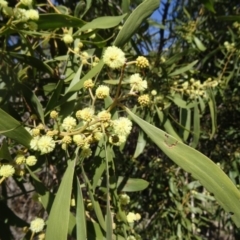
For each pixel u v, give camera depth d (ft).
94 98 0.55
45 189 0.62
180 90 1.12
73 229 0.61
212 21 1.69
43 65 0.79
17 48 0.92
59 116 0.66
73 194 0.60
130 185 0.75
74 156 0.55
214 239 2.06
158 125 1.09
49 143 0.53
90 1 0.99
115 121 0.51
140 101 0.53
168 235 1.55
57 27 0.80
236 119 1.74
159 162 1.61
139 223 1.65
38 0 1.07
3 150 0.56
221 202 0.47
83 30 0.78
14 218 0.77
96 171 0.64
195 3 1.71
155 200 1.61
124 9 0.94
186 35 1.48
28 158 0.58
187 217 1.63
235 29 1.59
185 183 1.62
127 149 1.62
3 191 0.94
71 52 0.84
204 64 1.60
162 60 1.25
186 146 0.48
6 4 0.68
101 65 0.65
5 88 0.73
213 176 0.47
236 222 0.46
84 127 0.52
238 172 1.59
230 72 1.43
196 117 1.07
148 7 0.59
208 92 1.12
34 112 0.69
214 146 1.73
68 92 0.66
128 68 1.08
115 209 0.67
